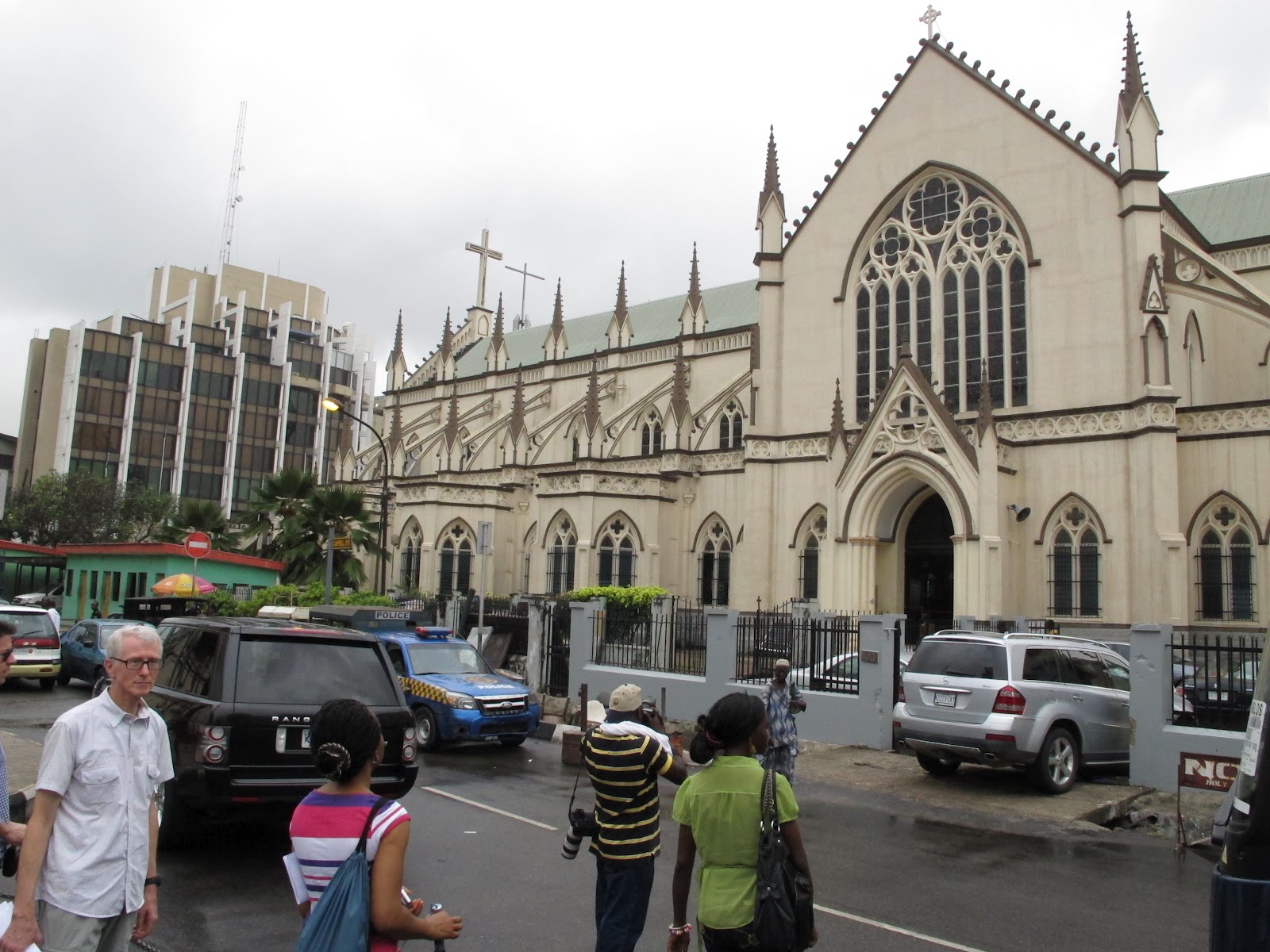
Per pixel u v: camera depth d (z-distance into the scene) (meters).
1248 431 31.52
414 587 51.97
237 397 118.12
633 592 32.34
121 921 6.33
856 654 22.38
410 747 12.44
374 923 5.15
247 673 12.02
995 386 36.53
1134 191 33.53
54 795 6.05
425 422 71.44
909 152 39.50
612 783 7.69
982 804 15.95
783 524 40.66
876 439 36.22
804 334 41.59
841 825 14.46
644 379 58.41
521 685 21.92
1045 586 34.16
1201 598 31.91
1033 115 36.41
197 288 132.12
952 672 17.08
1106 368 33.91
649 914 10.27
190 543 30.22
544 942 9.12
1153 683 17.19
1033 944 9.41
